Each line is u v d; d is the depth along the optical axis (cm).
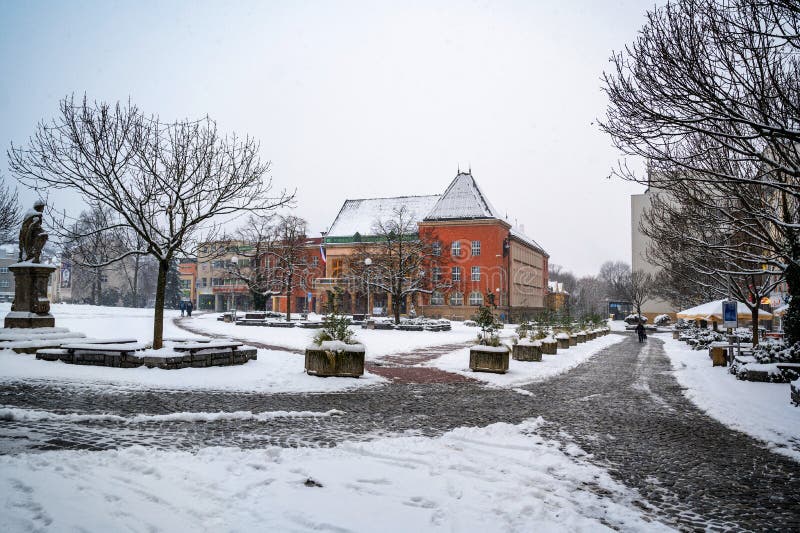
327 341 1499
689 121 1076
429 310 7044
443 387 1436
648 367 2216
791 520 532
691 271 2786
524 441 824
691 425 1027
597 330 4588
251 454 670
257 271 5281
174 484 545
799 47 986
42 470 561
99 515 448
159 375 1365
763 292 2609
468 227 7075
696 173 1581
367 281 5225
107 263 1574
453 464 675
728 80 1105
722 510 557
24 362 1472
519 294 8094
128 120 1549
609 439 877
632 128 1184
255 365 1619
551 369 1953
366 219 8044
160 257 1581
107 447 691
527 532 469
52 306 5581
